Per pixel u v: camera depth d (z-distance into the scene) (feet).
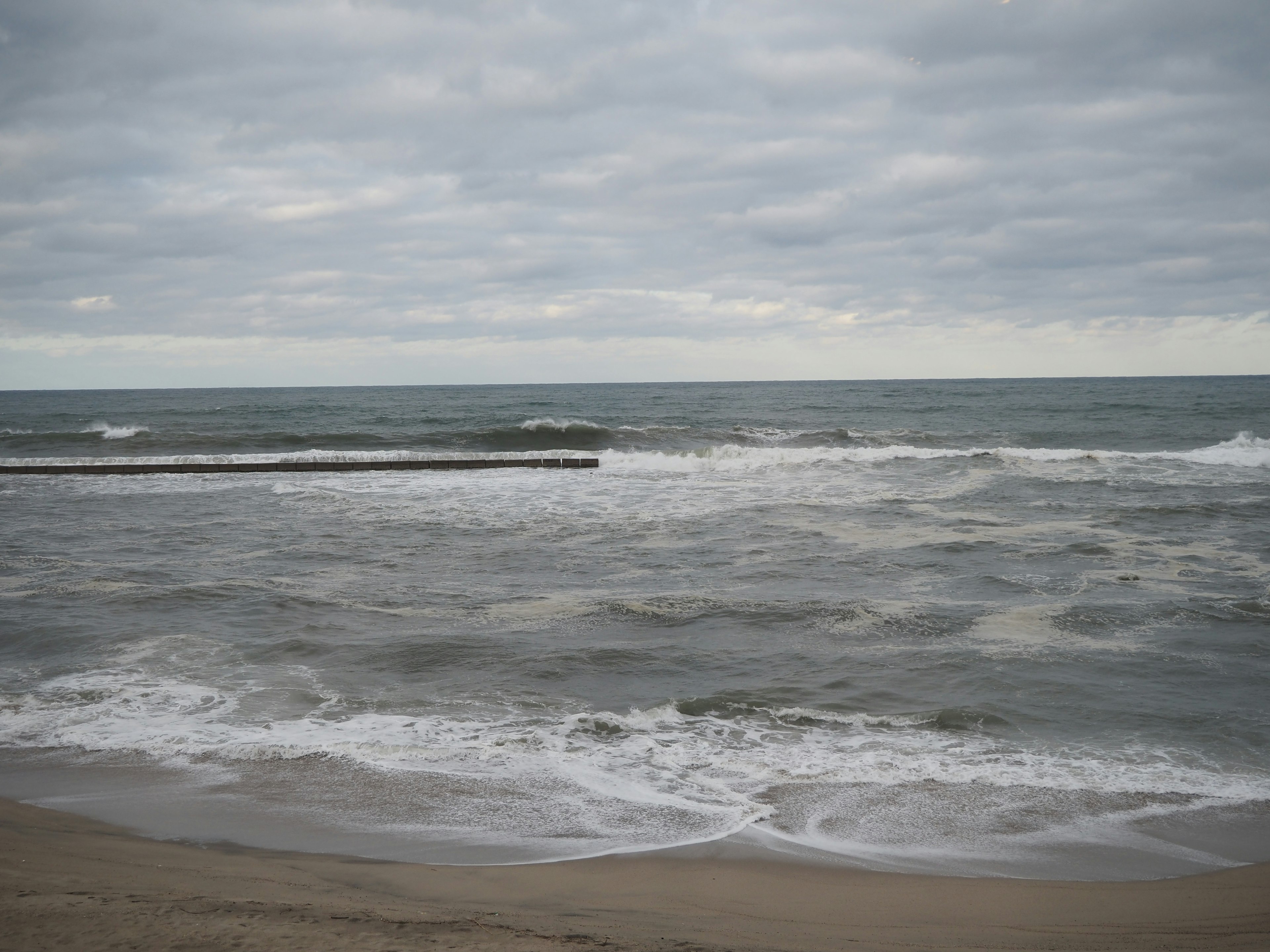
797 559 38.93
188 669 24.35
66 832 14.40
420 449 104.42
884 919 11.84
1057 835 15.19
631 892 12.65
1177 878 13.57
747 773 17.78
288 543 43.37
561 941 10.00
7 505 57.82
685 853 14.24
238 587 33.60
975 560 38.40
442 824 15.33
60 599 31.81
